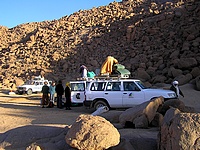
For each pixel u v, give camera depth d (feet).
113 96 48.57
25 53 180.34
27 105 66.28
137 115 29.84
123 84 49.03
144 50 135.23
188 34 128.16
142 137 24.48
